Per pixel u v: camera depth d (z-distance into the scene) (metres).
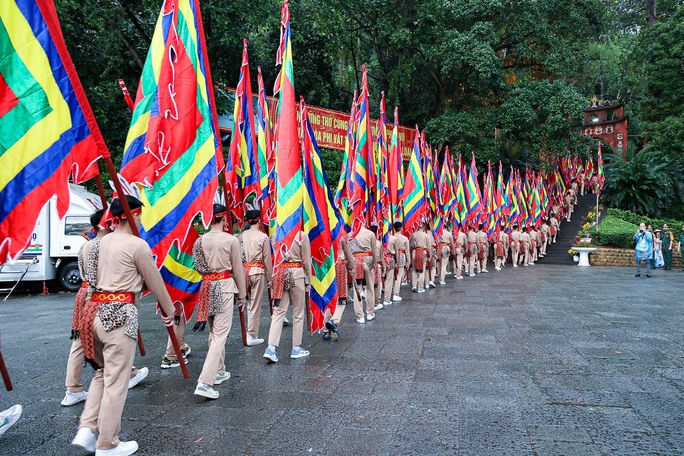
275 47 20.22
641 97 37.19
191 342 7.27
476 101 26.14
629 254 21.62
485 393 4.84
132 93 16.53
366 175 9.56
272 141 8.57
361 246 8.62
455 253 15.99
